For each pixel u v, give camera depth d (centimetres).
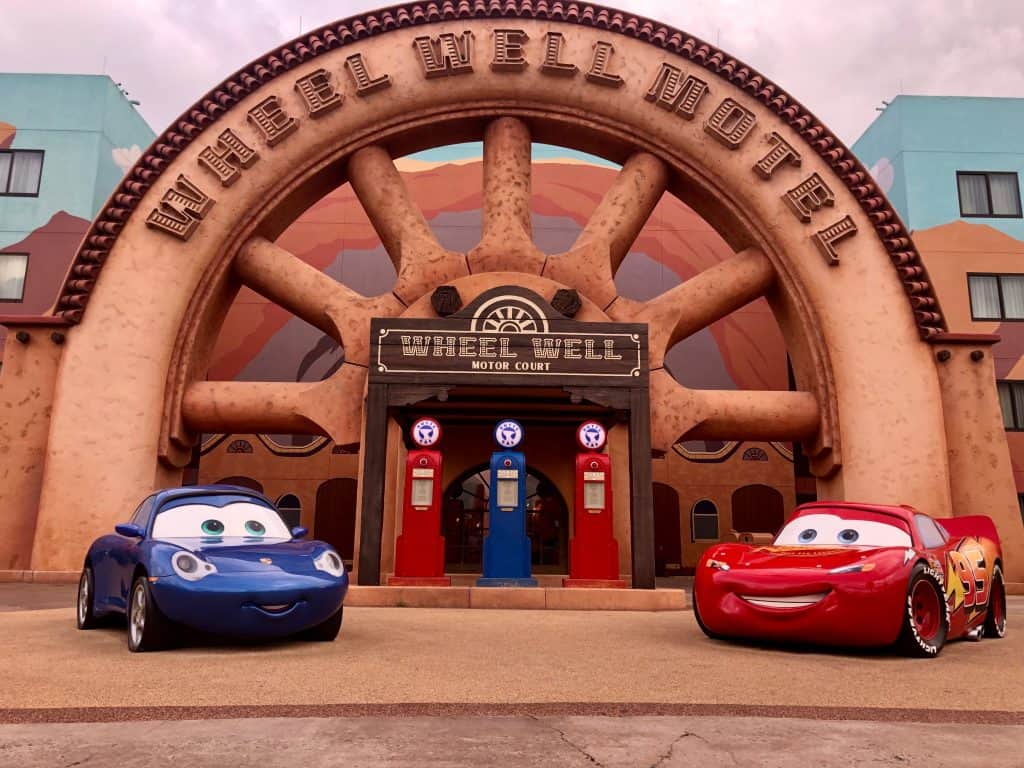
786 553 848
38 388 1852
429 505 1412
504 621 1049
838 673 651
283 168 2002
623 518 1852
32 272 2650
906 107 2875
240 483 2638
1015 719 474
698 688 573
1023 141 2856
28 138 2741
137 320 1873
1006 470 1884
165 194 1939
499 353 1630
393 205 2012
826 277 1966
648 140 2070
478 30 2073
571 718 459
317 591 761
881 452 1856
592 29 2092
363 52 2045
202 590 716
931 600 791
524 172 2045
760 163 2016
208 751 377
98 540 934
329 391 1900
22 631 901
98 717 454
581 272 1962
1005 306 2725
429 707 486
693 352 2797
